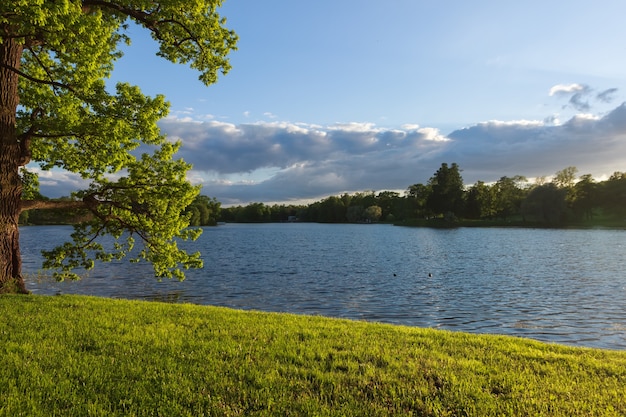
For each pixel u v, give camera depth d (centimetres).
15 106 1191
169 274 1459
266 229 14312
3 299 1062
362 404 516
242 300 2248
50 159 1374
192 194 1382
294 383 575
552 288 2623
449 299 2270
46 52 1354
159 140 1306
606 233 8725
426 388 564
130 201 1380
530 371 654
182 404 509
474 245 6316
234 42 1442
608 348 1395
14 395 507
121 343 721
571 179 11519
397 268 3688
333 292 2488
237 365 634
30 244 6169
